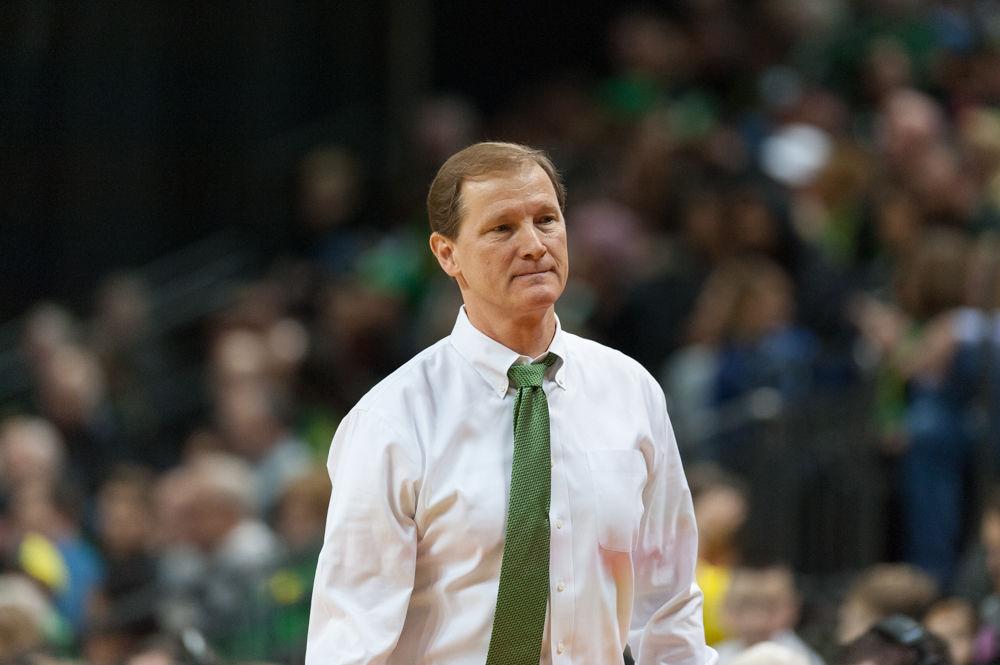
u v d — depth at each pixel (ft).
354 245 107.34
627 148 104.73
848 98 104.17
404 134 120.37
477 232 26.71
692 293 85.56
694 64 113.60
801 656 44.91
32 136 114.32
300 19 120.98
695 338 76.89
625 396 27.84
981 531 56.95
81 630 62.69
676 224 94.84
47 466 79.71
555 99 118.21
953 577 61.57
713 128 102.63
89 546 75.41
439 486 26.37
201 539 69.26
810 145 97.19
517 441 26.55
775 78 109.40
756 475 66.64
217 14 118.93
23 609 56.13
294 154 119.03
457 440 26.68
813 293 79.66
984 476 61.77
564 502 26.63
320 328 98.43
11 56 114.01
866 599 51.19
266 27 119.75
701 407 74.02
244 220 117.29
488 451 26.66
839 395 67.82
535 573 26.04
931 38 105.19
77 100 115.44
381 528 26.32
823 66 106.93
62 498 76.28
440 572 26.61
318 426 89.10
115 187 116.06
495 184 26.68
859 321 76.84
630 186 96.37
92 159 115.65
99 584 69.56
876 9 108.78
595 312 87.45
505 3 128.57
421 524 26.55
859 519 65.67
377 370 93.61
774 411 67.15
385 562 26.40
